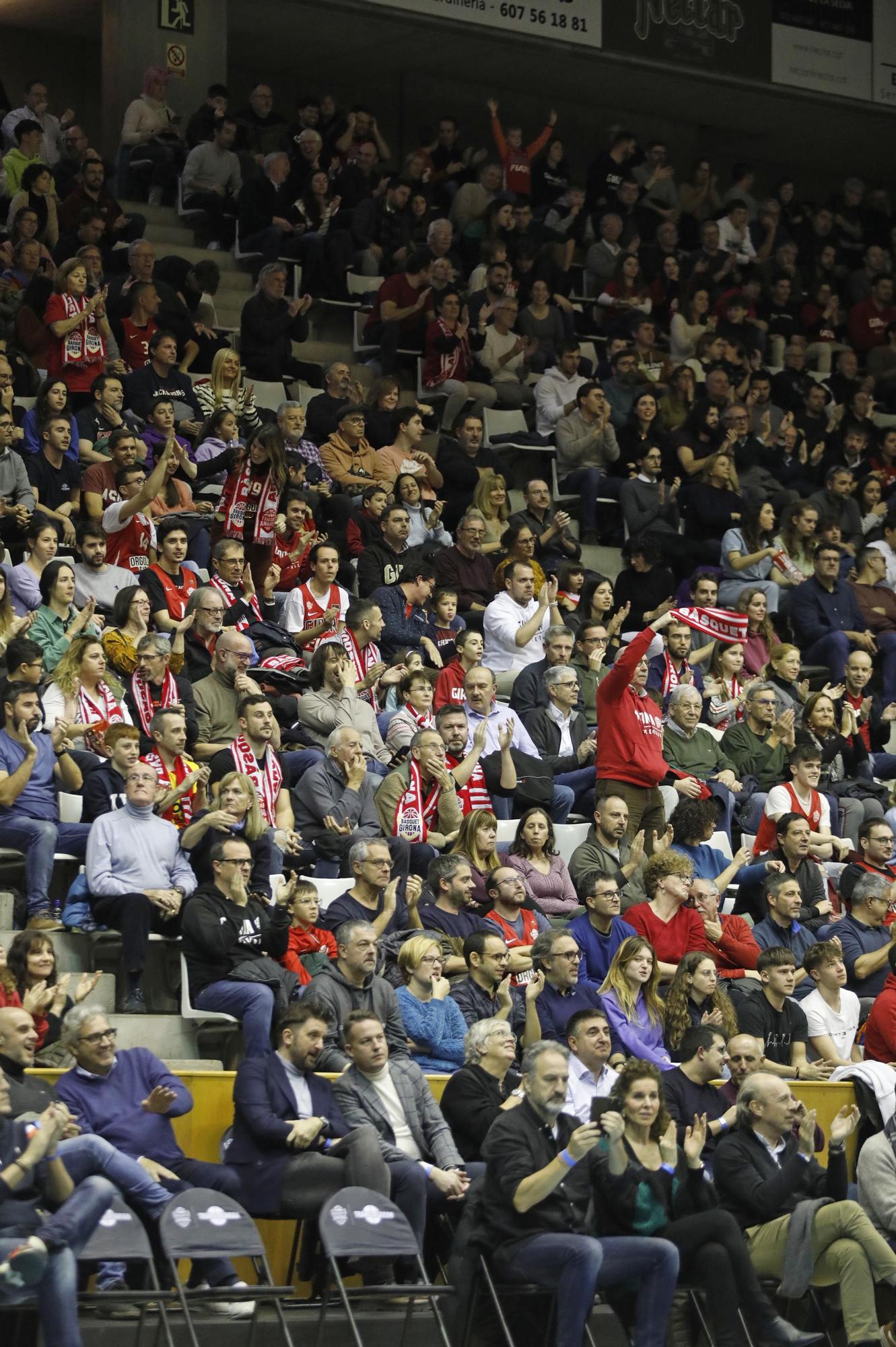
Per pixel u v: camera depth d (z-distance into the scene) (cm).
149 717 3541
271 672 3859
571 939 3114
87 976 2773
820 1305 2745
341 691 3803
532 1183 2472
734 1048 2930
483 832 3431
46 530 3834
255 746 3428
